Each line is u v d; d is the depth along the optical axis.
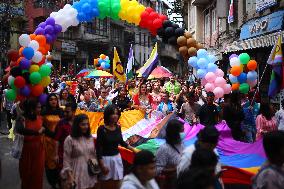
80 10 11.30
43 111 8.09
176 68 72.69
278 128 9.29
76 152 6.26
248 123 9.89
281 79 9.97
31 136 7.05
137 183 4.07
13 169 9.91
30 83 9.70
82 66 44.72
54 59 39.66
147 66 17.70
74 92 18.14
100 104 12.82
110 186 6.57
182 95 13.65
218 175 5.00
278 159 3.94
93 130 10.06
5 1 27.27
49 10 37.84
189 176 3.15
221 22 24.25
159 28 11.19
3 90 17.42
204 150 3.94
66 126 7.51
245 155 7.42
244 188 6.75
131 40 58.81
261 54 16.67
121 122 10.22
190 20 35.19
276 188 3.76
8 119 16.42
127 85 15.95
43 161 7.27
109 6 11.18
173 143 5.60
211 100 9.69
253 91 11.70
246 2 19.27
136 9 11.13
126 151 7.95
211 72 10.03
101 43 47.09
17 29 34.44
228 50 18.00
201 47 10.98
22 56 9.80
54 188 8.20
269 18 15.80
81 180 6.20
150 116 10.50
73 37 43.31
